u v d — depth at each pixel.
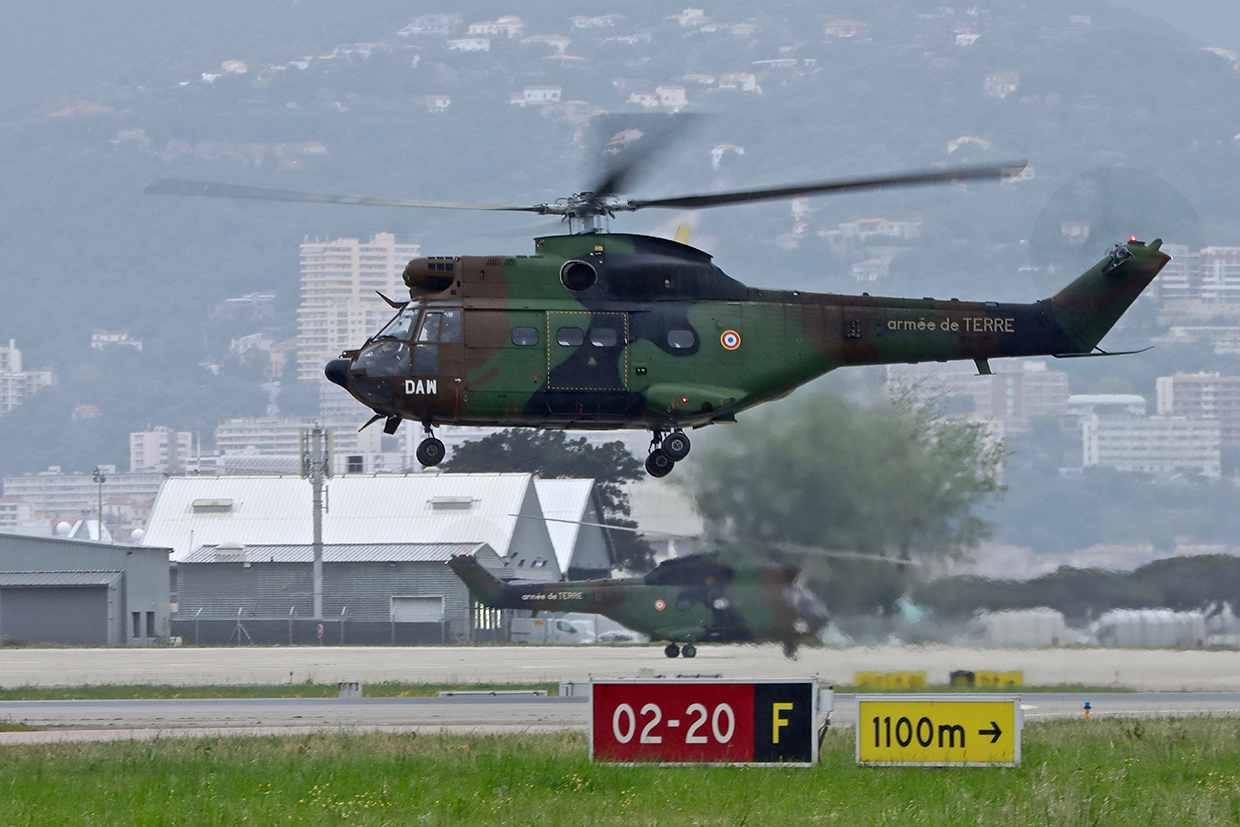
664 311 97.00
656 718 75.94
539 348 95.06
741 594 161.12
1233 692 134.62
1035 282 119.06
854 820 63.38
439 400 94.62
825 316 99.94
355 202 89.12
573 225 99.19
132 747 92.62
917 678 137.75
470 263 96.69
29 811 68.81
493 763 79.00
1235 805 68.06
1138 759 82.56
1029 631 158.50
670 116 93.19
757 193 93.25
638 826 62.66
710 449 174.75
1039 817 63.72
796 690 75.19
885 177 88.75
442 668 184.75
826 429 173.88
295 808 68.81
